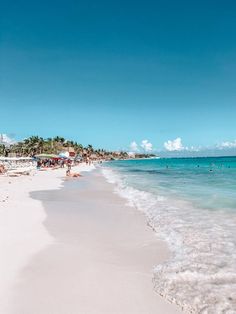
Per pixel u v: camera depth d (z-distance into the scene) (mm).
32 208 16328
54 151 182500
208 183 30766
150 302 5973
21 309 5691
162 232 11125
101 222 13016
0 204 17250
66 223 12742
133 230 11602
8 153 154875
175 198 19688
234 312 5492
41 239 10195
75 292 6395
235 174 46594
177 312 5605
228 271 7277
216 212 14445
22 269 7582
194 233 10680
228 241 9609
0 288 6551
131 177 44719
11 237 10320
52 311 5621
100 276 7230
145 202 18422
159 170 68500
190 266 7691
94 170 73875
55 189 27141
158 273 7367
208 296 6105
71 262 8117
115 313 5570
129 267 7805
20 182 34562
